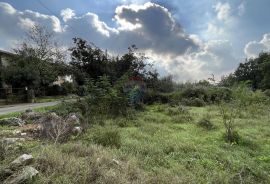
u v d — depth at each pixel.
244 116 12.83
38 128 8.13
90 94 12.93
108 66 30.89
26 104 22.16
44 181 3.68
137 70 31.25
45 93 33.53
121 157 5.50
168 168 5.29
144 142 7.04
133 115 12.53
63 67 36.56
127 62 31.20
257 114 13.79
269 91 26.50
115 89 13.62
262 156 6.30
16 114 12.50
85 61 30.94
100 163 4.58
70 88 32.28
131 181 4.17
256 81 49.69
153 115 13.52
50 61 35.75
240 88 10.28
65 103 12.62
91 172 4.09
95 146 5.89
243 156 6.30
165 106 18.41
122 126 10.25
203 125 10.33
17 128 8.78
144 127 9.61
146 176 4.42
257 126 10.48
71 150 5.49
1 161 4.27
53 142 6.41
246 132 9.23
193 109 17.17
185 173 4.93
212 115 13.24
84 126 8.62
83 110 12.25
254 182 4.70
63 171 4.12
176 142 7.25
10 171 3.83
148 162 5.41
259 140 8.13
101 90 12.95
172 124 11.00
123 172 4.40
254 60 51.59
